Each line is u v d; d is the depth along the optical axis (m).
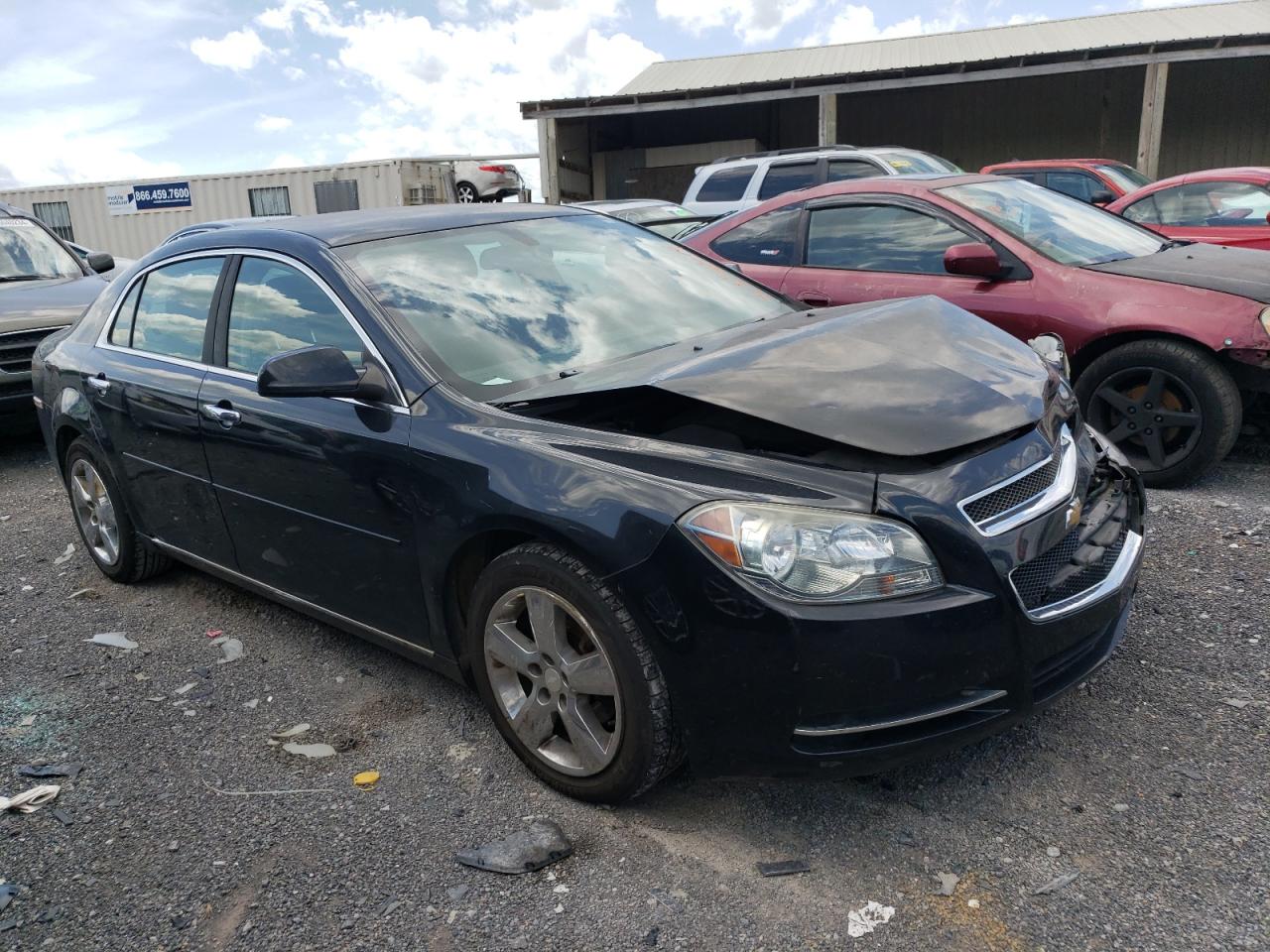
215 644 3.95
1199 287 4.71
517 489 2.61
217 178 23.56
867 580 2.27
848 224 5.88
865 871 2.40
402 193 22.11
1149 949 2.10
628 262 3.84
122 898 2.47
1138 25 21.70
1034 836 2.48
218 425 3.53
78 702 3.52
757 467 2.44
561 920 2.30
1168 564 3.98
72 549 5.22
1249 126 21.30
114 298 4.45
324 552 3.30
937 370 2.79
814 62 23.09
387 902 2.39
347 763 3.03
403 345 3.04
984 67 16.75
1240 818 2.48
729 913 2.29
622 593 2.43
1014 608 2.35
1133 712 2.99
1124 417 4.91
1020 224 5.45
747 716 2.35
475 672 2.93
